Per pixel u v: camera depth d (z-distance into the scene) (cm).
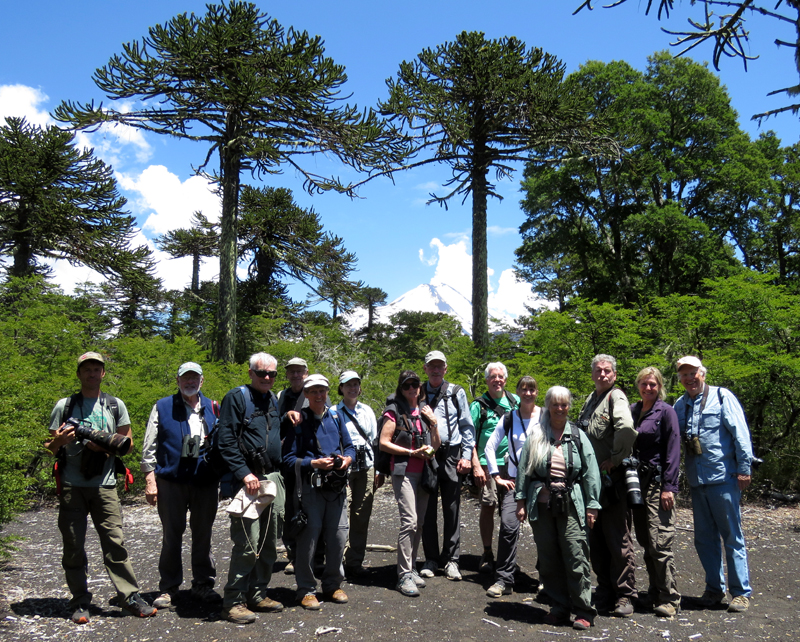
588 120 1706
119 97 1583
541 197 2886
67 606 378
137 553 551
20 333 1155
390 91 1600
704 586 447
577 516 358
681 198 2720
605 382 416
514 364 1088
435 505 478
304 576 392
